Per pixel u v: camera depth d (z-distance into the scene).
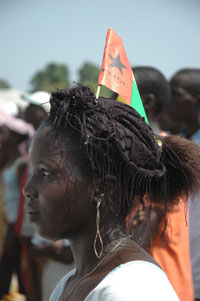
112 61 1.81
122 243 1.55
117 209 1.56
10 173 5.77
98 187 1.52
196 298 3.49
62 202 1.52
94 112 1.53
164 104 3.66
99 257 1.54
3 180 5.90
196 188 1.79
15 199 5.80
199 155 1.79
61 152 1.51
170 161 1.76
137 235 1.86
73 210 1.52
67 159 1.51
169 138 1.81
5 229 5.91
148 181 1.64
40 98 5.80
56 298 1.77
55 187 1.51
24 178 5.30
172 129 4.62
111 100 1.63
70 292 1.58
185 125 4.59
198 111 4.46
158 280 1.41
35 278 4.77
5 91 12.01
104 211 1.55
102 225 1.55
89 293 1.43
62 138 1.52
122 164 1.53
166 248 2.56
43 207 1.53
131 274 1.40
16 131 6.02
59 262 4.28
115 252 1.53
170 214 2.46
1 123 6.02
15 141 6.05
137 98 1.88
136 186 1.58
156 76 3.58
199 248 3.46
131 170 1.53
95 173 1.52
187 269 2.64
